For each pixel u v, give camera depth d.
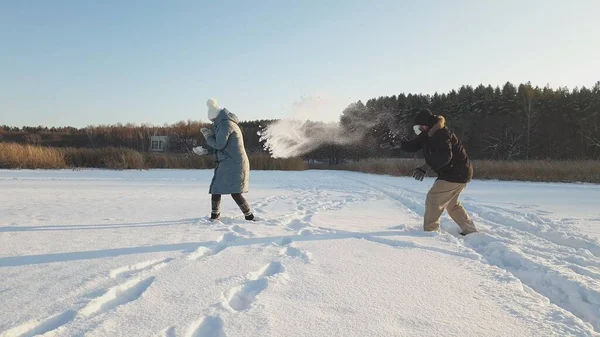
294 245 4.44
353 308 2.58
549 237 5.58
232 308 2.62
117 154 25.27
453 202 5.57
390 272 3.45
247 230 5.29
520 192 13.43
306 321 2.34
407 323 2.37
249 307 2.53
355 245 4.52
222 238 4.75
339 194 11.82
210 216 6.48
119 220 5.93
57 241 4.34
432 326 2.34
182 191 11.55
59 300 2.53
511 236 5.36
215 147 5.75
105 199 9.03
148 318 2.29
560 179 20.50
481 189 14.95
